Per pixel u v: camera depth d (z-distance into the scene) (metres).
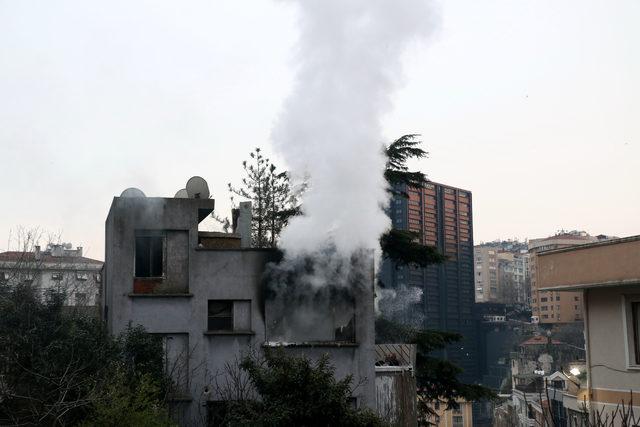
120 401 19.41
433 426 36.47
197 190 27.22
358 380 24.48
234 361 24.34
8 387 21.53
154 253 24.92
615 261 18.95
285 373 17.83
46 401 21.17
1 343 22.38
